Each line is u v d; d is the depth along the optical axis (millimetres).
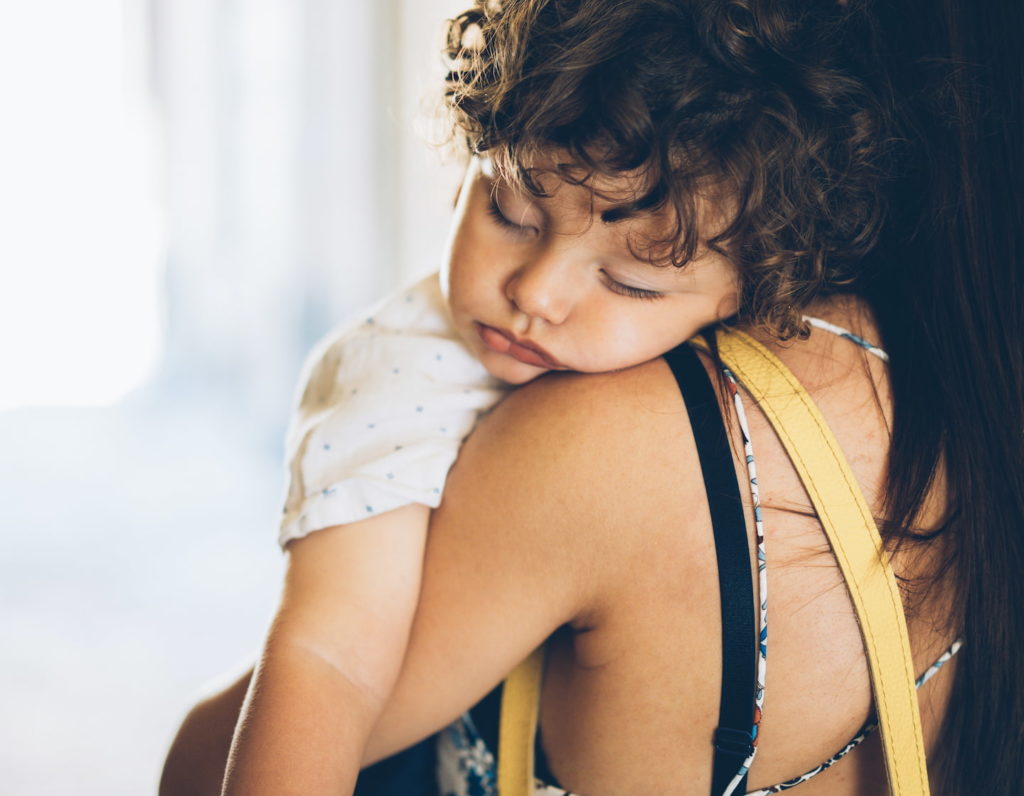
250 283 3990
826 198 581
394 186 3822
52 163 4137
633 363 595
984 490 573
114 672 2404
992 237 579
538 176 558
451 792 708
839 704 570
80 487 3398
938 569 578
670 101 537
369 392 659
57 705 2268
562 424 586
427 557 621
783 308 581
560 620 601
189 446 3789
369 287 3918
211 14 3848
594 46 549
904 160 604
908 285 602
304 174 3902
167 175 3977
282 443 3857
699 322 602
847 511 552
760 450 562
